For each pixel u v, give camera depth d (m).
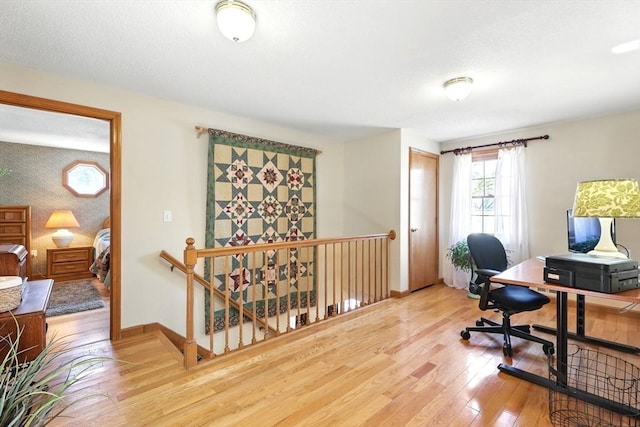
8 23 1.69
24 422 0.91
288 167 3.83
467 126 3.78
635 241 3.14
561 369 1.88
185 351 2.15
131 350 2.42
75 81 2.43
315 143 4.24
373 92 2.71
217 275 3.21
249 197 3.45
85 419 1.62
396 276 3.96
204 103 3.01
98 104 2.53
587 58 2.09
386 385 1.96
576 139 3.51
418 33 1.81
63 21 1.68
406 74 2.35
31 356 1.64
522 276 2.08
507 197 3.95
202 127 3.07
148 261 2.79
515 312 2.43
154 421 1.62
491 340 2.64
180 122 2.99
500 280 2.01
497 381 2.01
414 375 2.08
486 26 1.73
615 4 1.54
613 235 2.38
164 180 2.89
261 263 3.56
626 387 1.85
